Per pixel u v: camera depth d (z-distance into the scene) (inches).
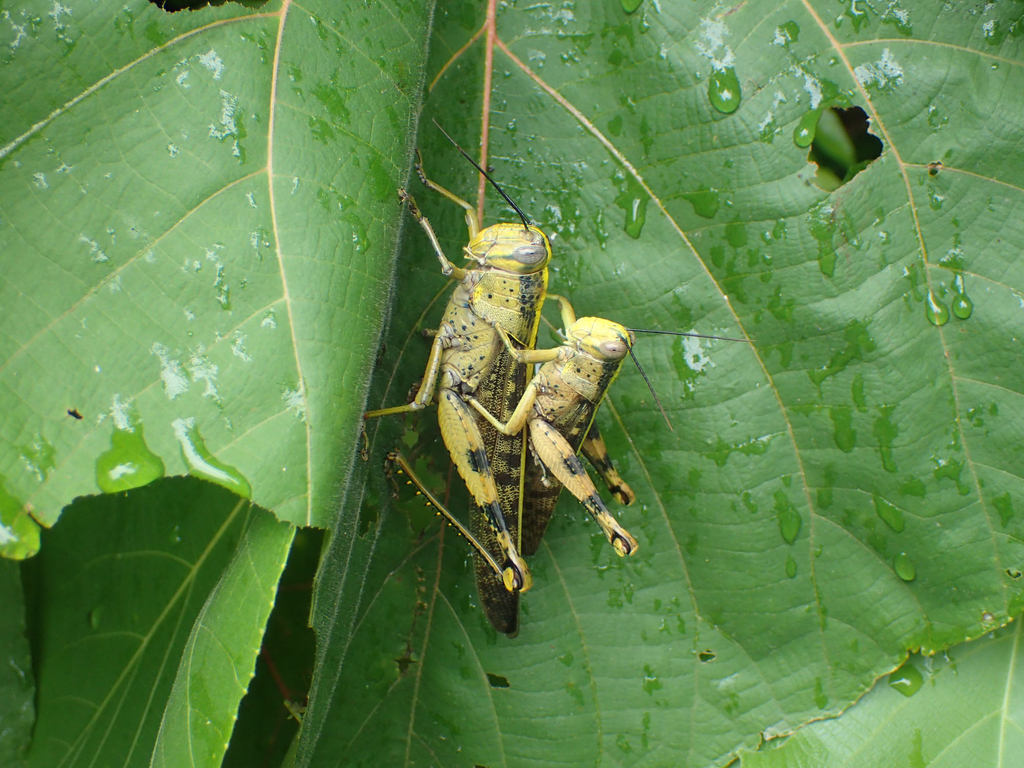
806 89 11.3
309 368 10.2
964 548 11.4
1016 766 11.4
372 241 10.4
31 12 10.0
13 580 11.0
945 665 11.6
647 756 11.7
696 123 11.4
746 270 11.5
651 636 11.7
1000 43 11.1
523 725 11.7
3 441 9.9
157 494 11.3
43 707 11.0
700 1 11.3
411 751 11.7
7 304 9.9
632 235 11.6
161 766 10.2
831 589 11.6
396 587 11.7
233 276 10.1
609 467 11.8
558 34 11.5
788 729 11.6
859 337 11.4
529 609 11.8
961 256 11.3
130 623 11.1
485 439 11.8
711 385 11.6
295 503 10.1
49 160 10.0
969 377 11.4
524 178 11.6
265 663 11.6
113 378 10.0
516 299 11.6
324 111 10.4
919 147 11.3
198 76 10.2
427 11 10.8
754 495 11.6
